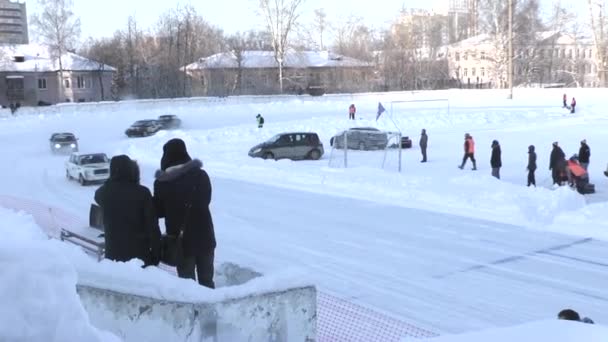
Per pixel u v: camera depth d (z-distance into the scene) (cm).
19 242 225
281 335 441
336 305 916
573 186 2041
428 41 10781
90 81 9206
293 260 1191
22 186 2380
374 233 1421
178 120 5178
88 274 422
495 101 6656
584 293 984
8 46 9250
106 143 4422
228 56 8906
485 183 1995
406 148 3556
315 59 9875
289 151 3269
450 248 1273
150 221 547
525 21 8469
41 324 203
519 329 345
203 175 551
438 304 931
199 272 557
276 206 1792
